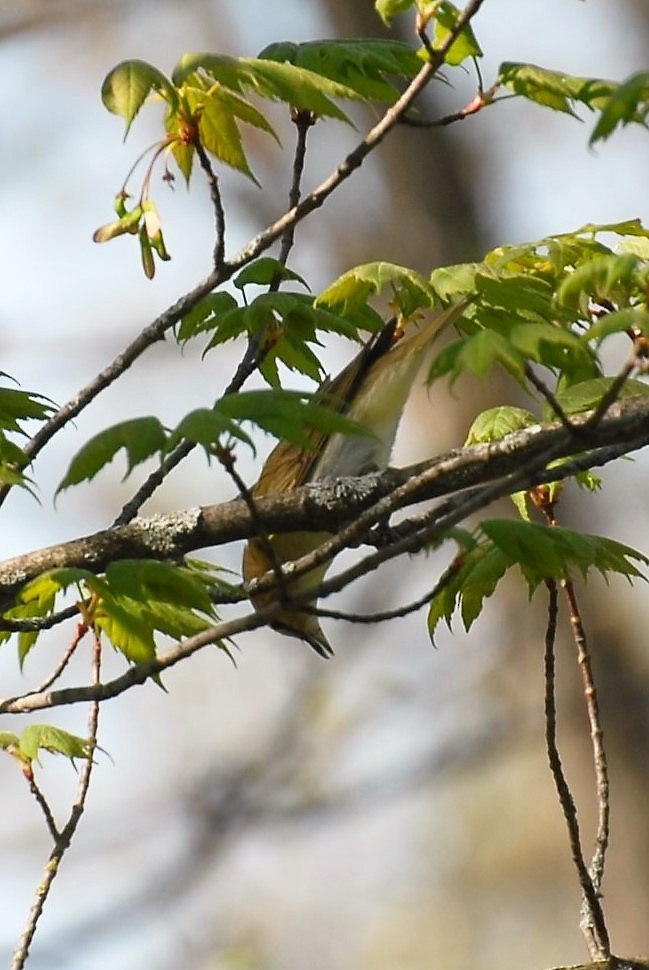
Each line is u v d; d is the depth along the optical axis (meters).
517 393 15.09
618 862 15.18
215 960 14.74
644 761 15.26
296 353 6.55
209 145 5.93
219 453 4.53
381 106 16.05
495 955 15.82
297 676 17.11
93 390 6.26
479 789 16.44
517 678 16.25
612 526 16.17
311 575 7.15
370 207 16.34
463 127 16.27
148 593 4.94
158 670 5.10
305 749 16.75
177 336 6.60
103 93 5.17
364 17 15.41
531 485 5.57
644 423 5.56
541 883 16.03
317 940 15.82
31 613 6.06
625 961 6.00
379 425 6.53
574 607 6.21
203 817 16.05
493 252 6.18
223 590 5.54
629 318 4.51
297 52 6.23
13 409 6.05
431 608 5.84
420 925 16.16
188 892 15.45
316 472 6.61
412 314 6.43
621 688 15.44
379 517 5.23
